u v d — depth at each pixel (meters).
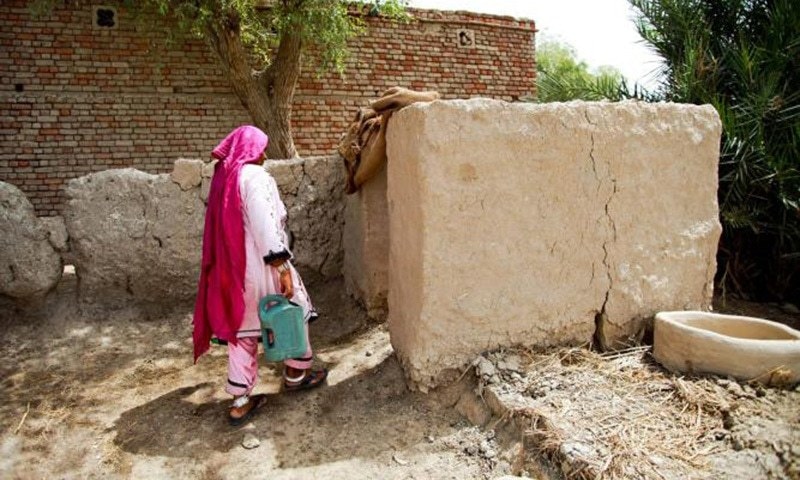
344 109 9.41
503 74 10.29
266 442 2.78
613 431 2.39
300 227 4.67
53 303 4.21
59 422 3.03
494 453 2.54
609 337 3.18
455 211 2.85
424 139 2.76
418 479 2.46
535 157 2.97
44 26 8.03
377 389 3.13
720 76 5.43
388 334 3.82
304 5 7.18
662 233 3.26
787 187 4.49
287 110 7.85
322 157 4.73
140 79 8.45
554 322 3.10
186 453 2.72
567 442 2.31
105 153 8.37
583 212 3.09
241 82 7.59
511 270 2.99
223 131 8.88
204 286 2.97
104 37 8.27
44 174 8.17
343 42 7.97
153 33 8.41
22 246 3.99
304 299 3.10
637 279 3.21
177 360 3.77
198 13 7.04
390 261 3.38
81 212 4.18
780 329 2.86
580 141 3.05
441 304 2.88
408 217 3.01
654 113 3.20
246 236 2.85
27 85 8.03
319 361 3.59
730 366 2.69
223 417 3.01
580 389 2.74
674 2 5.82
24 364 3.67
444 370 2.95
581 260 3.11
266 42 8.31
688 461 2.20
